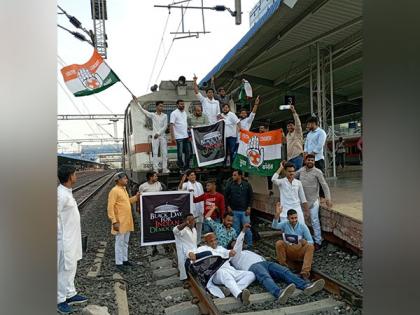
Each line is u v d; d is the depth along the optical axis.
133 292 5.41
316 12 8.36
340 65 12.41
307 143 7.13
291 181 6.41
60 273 4.53
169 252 7.48
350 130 26.44
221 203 7.43
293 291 4.74
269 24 8.60
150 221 7.16
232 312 4.61
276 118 25.12
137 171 10.35
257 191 10.29
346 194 8.25
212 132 8.90
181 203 7.31
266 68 13.17
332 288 4.96
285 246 5.89
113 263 6.96
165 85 11.09
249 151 8.35
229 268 5.37
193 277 5.40
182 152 9.02
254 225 9.38
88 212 14.37
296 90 16.05
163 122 9.55
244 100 11.62
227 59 11.72
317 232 6.70
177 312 4.55
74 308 4.66
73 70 7.38
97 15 11.16
